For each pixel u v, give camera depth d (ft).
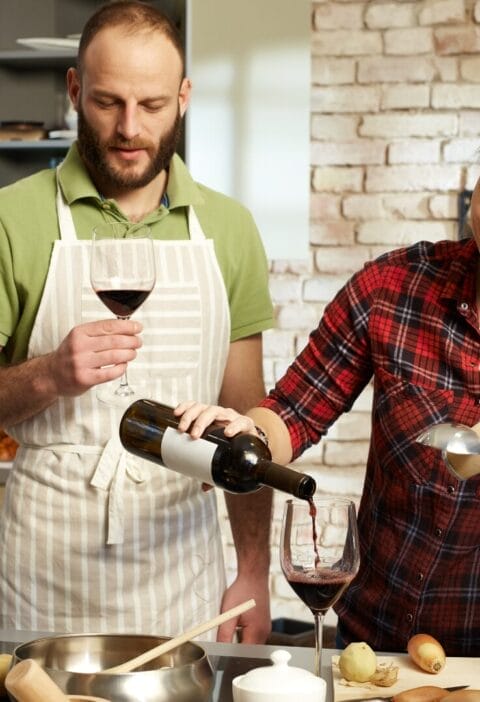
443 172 14.20
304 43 13.35
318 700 4.42
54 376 6.64
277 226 13.61
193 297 7.65
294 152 13.51
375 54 14.20
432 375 6.29
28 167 14.69
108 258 6.30
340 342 6.61
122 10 7.13
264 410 6.71
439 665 5.33
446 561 6.11
